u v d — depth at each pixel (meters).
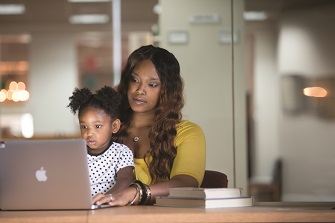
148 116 3.88
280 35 12.55
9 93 14.09
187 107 6.53
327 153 11.36
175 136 3.79
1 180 3.06
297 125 11.90
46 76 14.19
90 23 13.23
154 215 2.73
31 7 12.12
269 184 11.91
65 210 3.03
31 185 3.03
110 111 3.54
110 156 3.51
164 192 3.43
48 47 14.06
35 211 3.03
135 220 2.72
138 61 3.84
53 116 14.18
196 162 3.73
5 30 13.63
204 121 6.51
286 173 11.98
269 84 13.35
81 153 2.96
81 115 3.51
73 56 14.09
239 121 6.50
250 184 11.80
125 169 3.51
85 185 2.98
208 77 6.63
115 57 13.92
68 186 2.99
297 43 12.09
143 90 3.80
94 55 14.03
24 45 14.09
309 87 11.83
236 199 3.16
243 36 6.65
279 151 12.16
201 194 3.09
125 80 3.90
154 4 11.38
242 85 6.55
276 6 11.90
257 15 12.46
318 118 11.56
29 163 3.01
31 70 14.14
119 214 2.74
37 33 13.87
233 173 6.39
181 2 6.80
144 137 3.87
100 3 11.62
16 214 2.87
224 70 6.64
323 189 11.34
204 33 6.71
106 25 13.16
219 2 6.70
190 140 3.78
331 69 11.52
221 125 6.49
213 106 6.54
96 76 14.14
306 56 11.93
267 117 13.45
